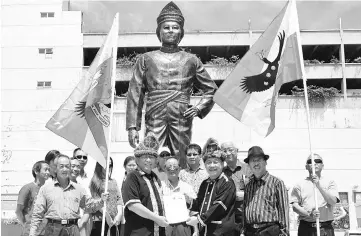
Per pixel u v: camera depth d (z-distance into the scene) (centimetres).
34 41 5397
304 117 3553
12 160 4716
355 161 3338
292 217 2059
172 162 893
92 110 1008
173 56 1197
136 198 775
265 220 827
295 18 1009
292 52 1003
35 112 5194
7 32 5406
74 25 5434
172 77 1179
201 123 2809
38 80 5319
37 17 5441
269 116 1006
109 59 1007
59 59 5366
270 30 1025
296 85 5212
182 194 841
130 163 1073
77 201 912
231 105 1017
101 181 1031
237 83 1020
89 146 999
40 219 897
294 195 1010
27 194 1048
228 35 5406
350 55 5750
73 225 900
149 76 1185
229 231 823
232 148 979
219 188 834
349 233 1956
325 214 988
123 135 2622
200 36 5394
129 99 1188
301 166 3250
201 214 827
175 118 1162
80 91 1010
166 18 1205
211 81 1217
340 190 3114
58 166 905
